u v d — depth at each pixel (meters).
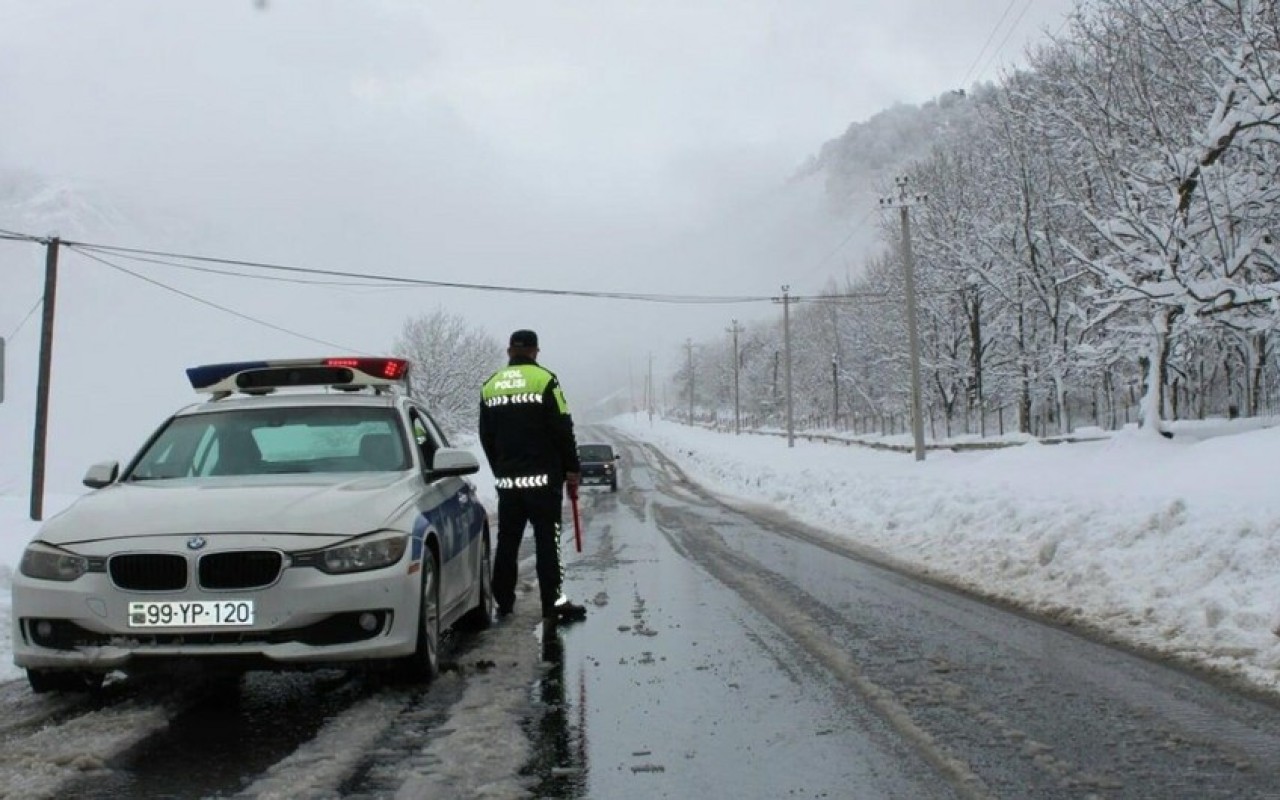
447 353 55.06
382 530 4.92
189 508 4.91
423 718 4.70
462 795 3.66
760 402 102.44
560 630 6.98
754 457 42.22
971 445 34.25
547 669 5.75
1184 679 5.44
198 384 6.75
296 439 6.16
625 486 34.38
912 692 5.19
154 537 4.66
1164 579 7.78
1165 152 15.91
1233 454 13.38
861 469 26.14
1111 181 18.53
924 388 44.28
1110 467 16.22
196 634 4.55
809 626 7.09
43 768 3.93
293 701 4.99
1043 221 32.12
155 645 4.55
